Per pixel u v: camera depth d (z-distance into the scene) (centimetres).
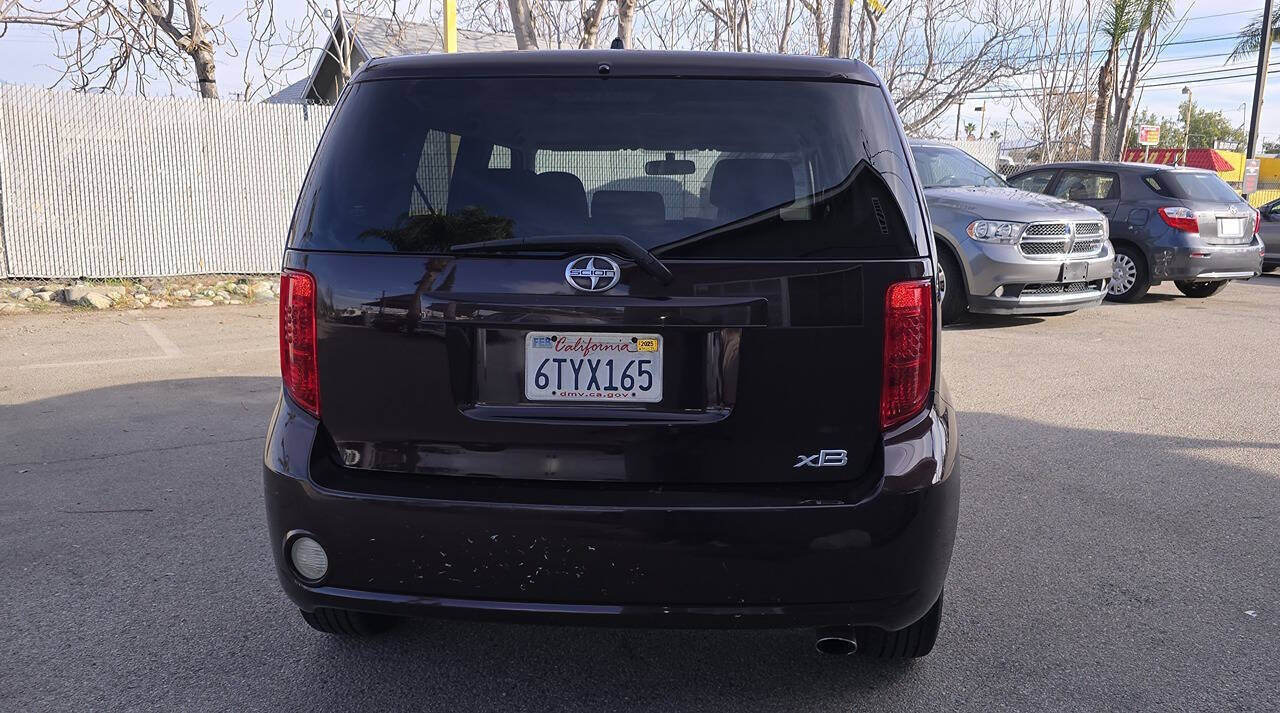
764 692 281
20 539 390
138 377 696
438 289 236
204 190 1170
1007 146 2719
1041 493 462
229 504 433
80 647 304
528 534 231
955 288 945
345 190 246
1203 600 346
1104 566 376
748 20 1805
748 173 238
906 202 242
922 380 240
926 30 1981
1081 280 939
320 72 2422
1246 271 1193
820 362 233
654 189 238
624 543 230
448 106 247
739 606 232
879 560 233
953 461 244
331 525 238
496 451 238
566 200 238
